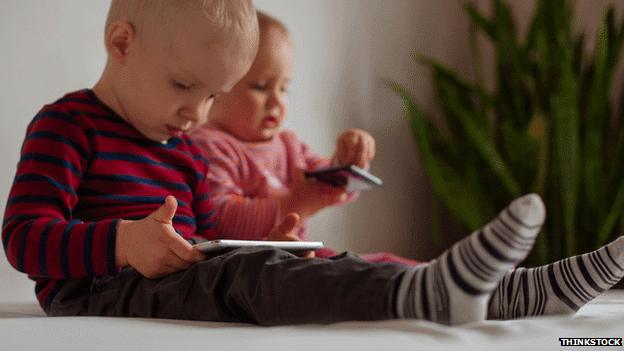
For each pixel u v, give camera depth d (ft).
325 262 2.15
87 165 3.40
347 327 1.89
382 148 7.92
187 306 2.53
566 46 7.41
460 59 8.70
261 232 4.95
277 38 5.64
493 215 7.68
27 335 1.88
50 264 2.93
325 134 7.43
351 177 4.77
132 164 3.55
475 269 1.82
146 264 2.74
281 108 5.69
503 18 8.02
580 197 7.29
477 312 1.86
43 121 3.38
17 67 5.47
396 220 7.97
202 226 4.00
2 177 5.34
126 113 3.60
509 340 1.72
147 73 3.49
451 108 7.88
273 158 5.71
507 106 7.91
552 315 2.37
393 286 1.93
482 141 7.50
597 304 3.20
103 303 3.00
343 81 7.63
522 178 7.60
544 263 7.27
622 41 7.37
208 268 2.47
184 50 3.41
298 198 5.00
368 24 7.86
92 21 5.89
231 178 5.34
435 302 1.86
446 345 1.66
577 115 7.28
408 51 8.21
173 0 3.44
